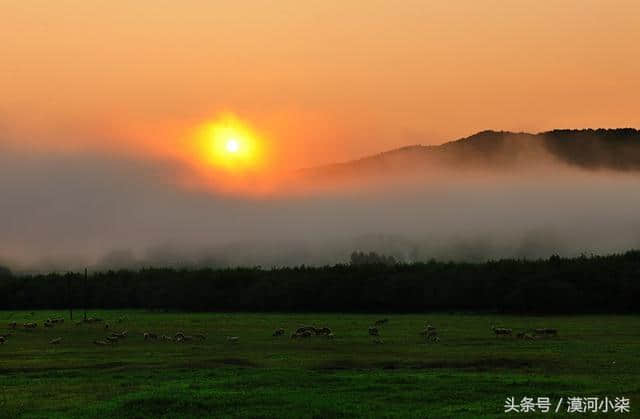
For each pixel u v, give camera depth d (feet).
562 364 193.57
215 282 567.59
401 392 147.95
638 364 193.16
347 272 572.10
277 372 175.32
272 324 369.09
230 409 134.10
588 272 490.08
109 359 216.74
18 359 218.38
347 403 137.80
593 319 393.29
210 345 258.37
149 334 285.23
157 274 638.94
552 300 454.81
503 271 522.88
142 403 138.31
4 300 581.53
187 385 157.69
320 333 292.40
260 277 573.74
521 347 238.07
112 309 564.30
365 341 265.54
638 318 401.90
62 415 132.98
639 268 505.25
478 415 128.16
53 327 355.36
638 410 131.95
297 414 129.90
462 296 491.72
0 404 143.64
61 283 604.49
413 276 522.06
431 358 208.85
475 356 212.02
